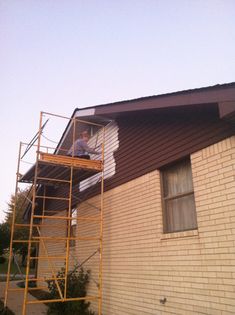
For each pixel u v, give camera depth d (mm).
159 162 7180
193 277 5656
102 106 8562
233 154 5340
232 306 4844
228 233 5148
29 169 9055
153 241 6922
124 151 8742
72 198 11852
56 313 8859
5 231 32062
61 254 12242
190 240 5883
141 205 7582
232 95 4922
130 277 7512
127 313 7375
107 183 9359
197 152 6113
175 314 5910
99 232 9367
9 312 8914
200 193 5855
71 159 8711
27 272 7488
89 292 9289
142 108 7086
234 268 4930
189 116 6512
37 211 16547
